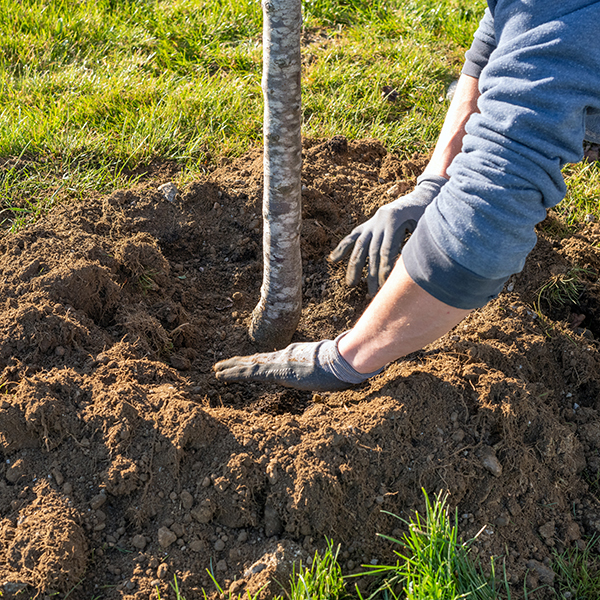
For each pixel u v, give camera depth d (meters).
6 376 2.17
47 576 1.74
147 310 2.62
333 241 3.06
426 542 1.86
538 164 1.22
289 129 1.95
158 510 1.94
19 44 4.35
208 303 2.86
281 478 1.95
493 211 1.26
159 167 3.50
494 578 1.86
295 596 1.76
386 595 1.86
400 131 3.87
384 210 2.06
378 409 2.08
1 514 1.92
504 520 2.03
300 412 2.38
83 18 4.66
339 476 1.97
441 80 4.49
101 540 1.91
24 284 2.41
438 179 2.12
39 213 3.06
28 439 2.04
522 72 1.21
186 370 2.50
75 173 3.31
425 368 2.26
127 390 2.10
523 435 2.17
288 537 1.93
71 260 2.52
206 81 4.20
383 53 4.69
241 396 2.44
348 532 1.96
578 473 2.26
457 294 1.41
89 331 2.35
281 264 2.28
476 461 2.05
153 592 1.81
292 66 1.84
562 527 2.08
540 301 2.79
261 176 3.20
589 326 2.82
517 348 2.46
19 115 3.62
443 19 5.05
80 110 3.78
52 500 1.91
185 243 3.05
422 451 2.06
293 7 1.74
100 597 1.82
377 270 2.00
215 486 1.93
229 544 1.92
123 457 1.98
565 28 1.16
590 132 1.50
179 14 4.87
